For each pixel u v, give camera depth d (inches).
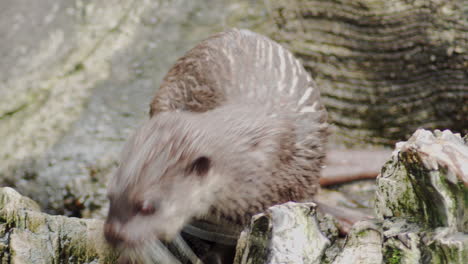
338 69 318.7
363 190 271.0
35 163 301.0
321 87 320.5
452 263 127.0
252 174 188.1
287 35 334.6
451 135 148.1
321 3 320.8
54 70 364.5
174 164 175.8
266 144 193.3
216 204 185.0
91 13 402.9
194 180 178.5
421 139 142.5
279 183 196.7
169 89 257.9
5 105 341.7
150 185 171.0
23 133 320.8
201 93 240.7
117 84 349.7
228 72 236.2
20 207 179.0
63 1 414.9
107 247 172.7
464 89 296.5
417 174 137.5
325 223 203.2
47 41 386.6
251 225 151.9
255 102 222.4
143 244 167.8
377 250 145.4
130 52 371.2
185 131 180.9
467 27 293.3
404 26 304.3
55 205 281.6
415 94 306.7
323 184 274.2
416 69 305.0
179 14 391.5
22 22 403.5
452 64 297.1
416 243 134.2
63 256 177.2
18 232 174.1
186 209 177.5
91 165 294.7
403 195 148.4
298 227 150.3
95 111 330.6
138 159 174.2
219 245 197.8
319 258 146.9
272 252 145.3
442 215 134.3
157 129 182.4
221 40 253.3
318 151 217.9
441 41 297.4
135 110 329.1
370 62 311.7
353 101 315.6
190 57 255.3
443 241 128.1
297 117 217.3
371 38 310.5
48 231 177.8
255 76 231.6
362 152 294.7
